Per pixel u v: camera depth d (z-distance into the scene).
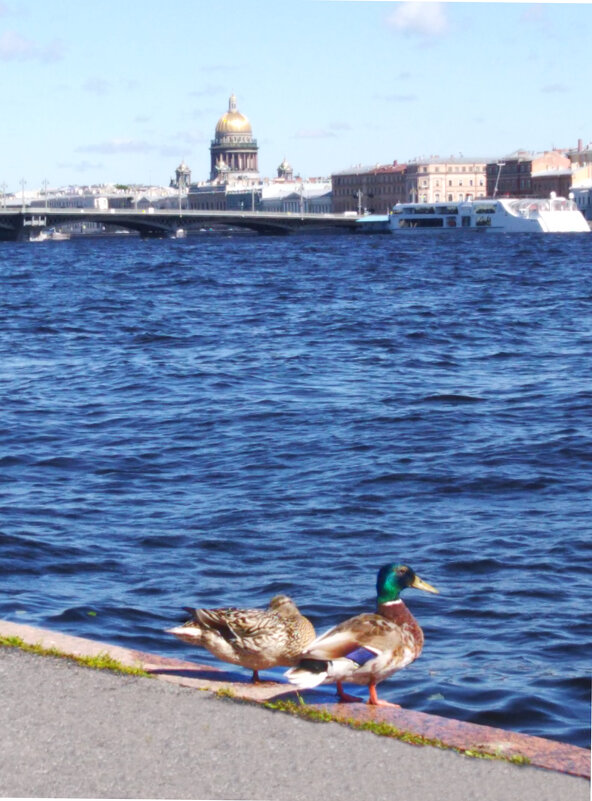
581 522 21.69
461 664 14.26
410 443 29.59
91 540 20.34
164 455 28.36
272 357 48.94
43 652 10.31
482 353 50.34
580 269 125.50
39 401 37.03
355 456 27.98
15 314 73.75
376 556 19.45
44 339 57.50
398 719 9.11
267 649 9.83
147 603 16.84
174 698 9.36
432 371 44.41
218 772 8.09
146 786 7.84
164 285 106.69
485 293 91.44
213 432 31.33
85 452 28.73
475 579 18.16
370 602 16.83
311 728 8.87
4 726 8.71
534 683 13.54
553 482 25.06
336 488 24.62
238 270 132.88
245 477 25.84
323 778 8.04
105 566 18.78
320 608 16.61
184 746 8.48
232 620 9.94
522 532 20.97
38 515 22.22
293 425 32.28
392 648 9.66
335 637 9.58
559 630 15.62
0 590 17.34
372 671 9.59
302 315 71.19
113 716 8.95
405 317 69.12
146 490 24.64
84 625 15.70
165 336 58.22
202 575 18.36
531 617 16.19
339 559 19.28
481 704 12.91
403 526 21.47
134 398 37.59
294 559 19.27
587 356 48.53
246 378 42.25
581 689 13.36
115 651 10.53
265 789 7.86
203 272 129.38
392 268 133.25
